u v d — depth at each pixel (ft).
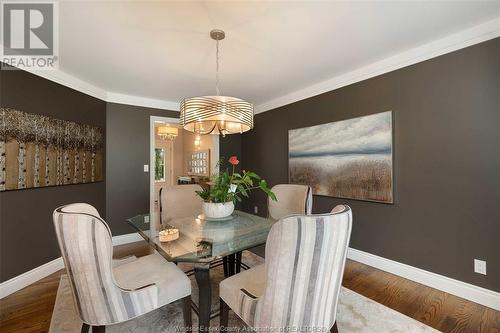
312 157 10.60
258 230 6.10
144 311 4.27
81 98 9.67
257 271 5.07
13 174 7.11
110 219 11.25
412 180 7.50
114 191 11.34
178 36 6.44
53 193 8.50
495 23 5.88
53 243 8.41
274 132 12.84
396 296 6.67
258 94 11.76
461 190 6.52
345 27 6.13
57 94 8.59
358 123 8.82
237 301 4.18
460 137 6.51
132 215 11.82
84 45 6.90
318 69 8.79
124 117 11.62
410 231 7.57
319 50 7.34
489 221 6.07
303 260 3.19
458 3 5.27
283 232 3.15
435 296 6.64
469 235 6.40
